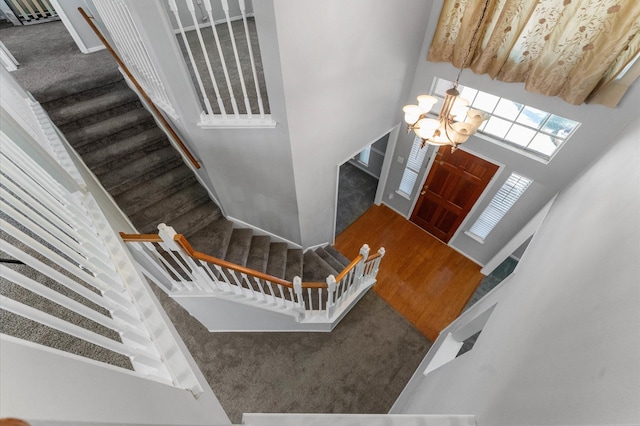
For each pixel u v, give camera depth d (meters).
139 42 2.37
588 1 2.26
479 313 2.79
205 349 3.44
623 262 1.00
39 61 3.78
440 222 5.10
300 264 4.21
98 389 0.60
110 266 1.46
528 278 2.19
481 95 3.63
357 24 2.50
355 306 4.11
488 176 4.04
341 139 3.41
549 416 0.83
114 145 3.49
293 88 2.37
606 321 0.87
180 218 3.74
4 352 0.43
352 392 3.28
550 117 3.18
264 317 3.18
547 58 2.67
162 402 0.86
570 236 1.91
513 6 2.59
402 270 4.80
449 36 3.23
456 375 2.05
